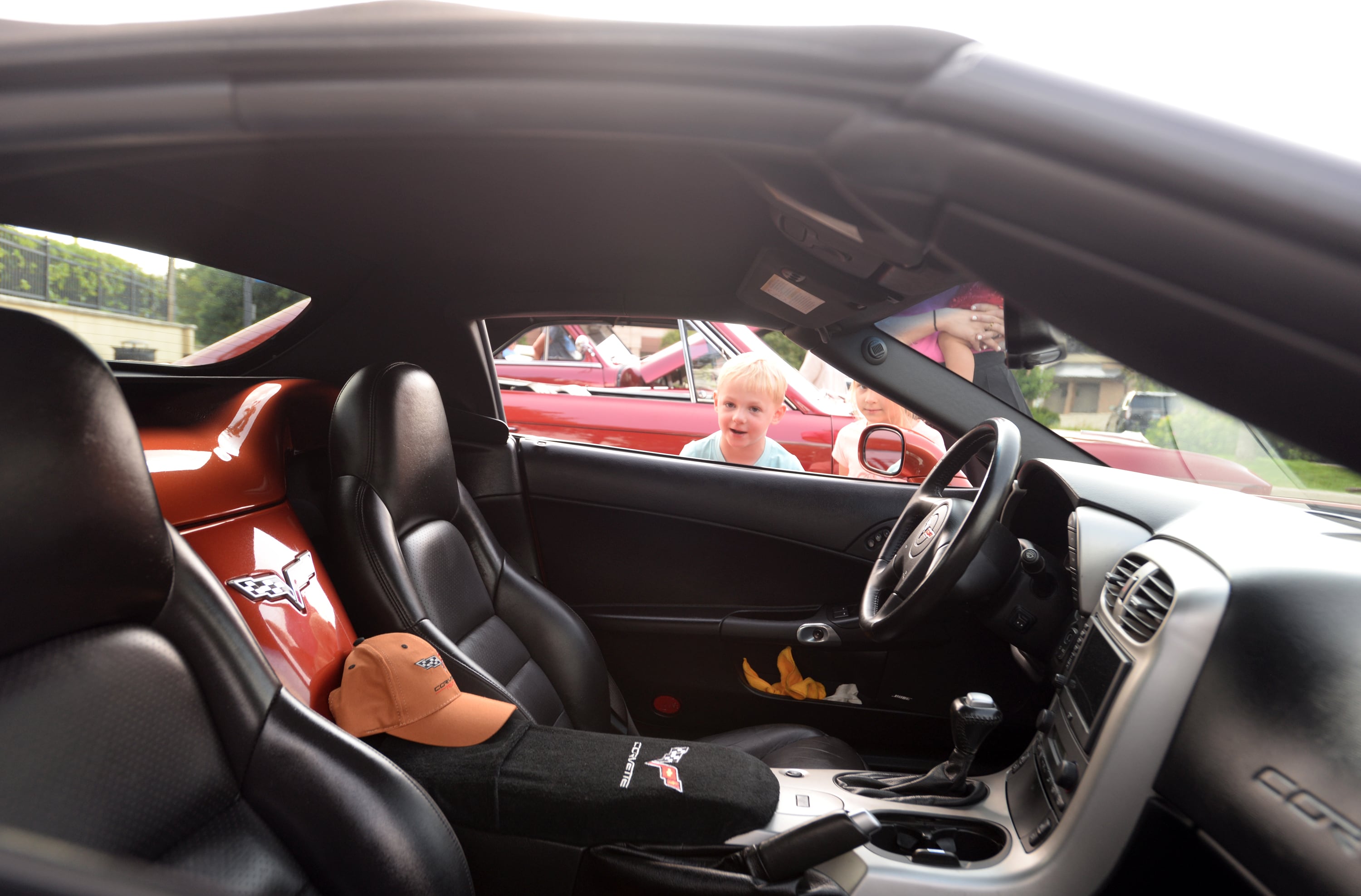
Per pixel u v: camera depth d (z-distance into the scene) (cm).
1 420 65
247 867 77
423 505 158
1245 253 29
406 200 167
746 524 208
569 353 269
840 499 207
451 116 35
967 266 35
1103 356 34
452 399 211
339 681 128
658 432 272
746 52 33
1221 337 31
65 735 66
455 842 96
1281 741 83
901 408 207
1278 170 29
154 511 79
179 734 77
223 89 35
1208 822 87
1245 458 133
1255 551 108
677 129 34
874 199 34
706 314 196
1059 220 31
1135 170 30
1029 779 122
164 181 147
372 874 84
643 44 33
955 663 187
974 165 31
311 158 149
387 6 35
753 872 100
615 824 108
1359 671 83
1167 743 95
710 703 207
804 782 134
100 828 66
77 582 70
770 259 160
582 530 215
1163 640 101
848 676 195
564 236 180
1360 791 74
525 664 171
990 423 150
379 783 90
